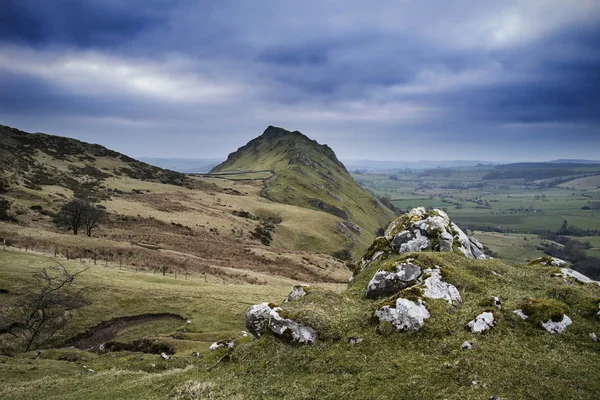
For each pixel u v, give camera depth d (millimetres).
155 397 19219
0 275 43844
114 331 40906
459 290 23203
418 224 33469
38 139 184250
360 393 15766
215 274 66312
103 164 181500
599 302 20484
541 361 16250
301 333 20625
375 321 20766
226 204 153625
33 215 83500
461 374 15789
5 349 34594
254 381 18375
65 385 23844
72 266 52562
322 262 101812
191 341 36438
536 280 25547
